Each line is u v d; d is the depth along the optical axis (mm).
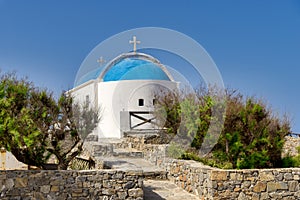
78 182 9688
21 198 9391
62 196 9570
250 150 11625
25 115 10805
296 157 12453
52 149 11445
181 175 12133
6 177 9375
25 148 11062
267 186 10266
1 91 10812
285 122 12266
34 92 11164
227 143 11906
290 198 10328
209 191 10125
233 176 10133
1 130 10453
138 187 9984
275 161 11867
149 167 13922
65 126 11398
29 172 9508
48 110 11164
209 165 11797
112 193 9828
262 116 11945
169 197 10875
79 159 14758
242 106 12219
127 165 11797
